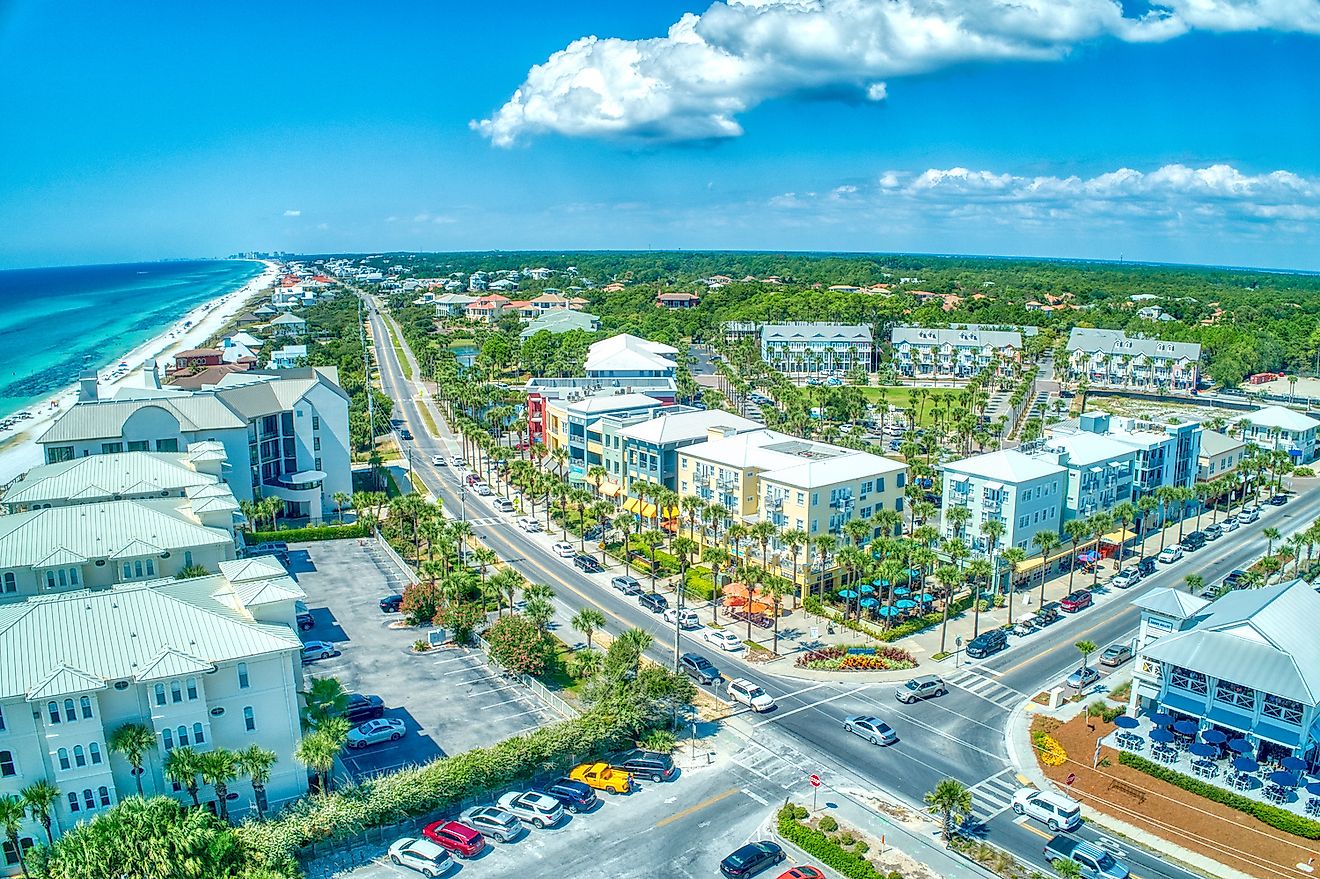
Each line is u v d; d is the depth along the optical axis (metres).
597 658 93.00
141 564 96.25
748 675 97.69
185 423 138.00
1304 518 157.75
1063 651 103.62
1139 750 79.94
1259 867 65.06
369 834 68.19
